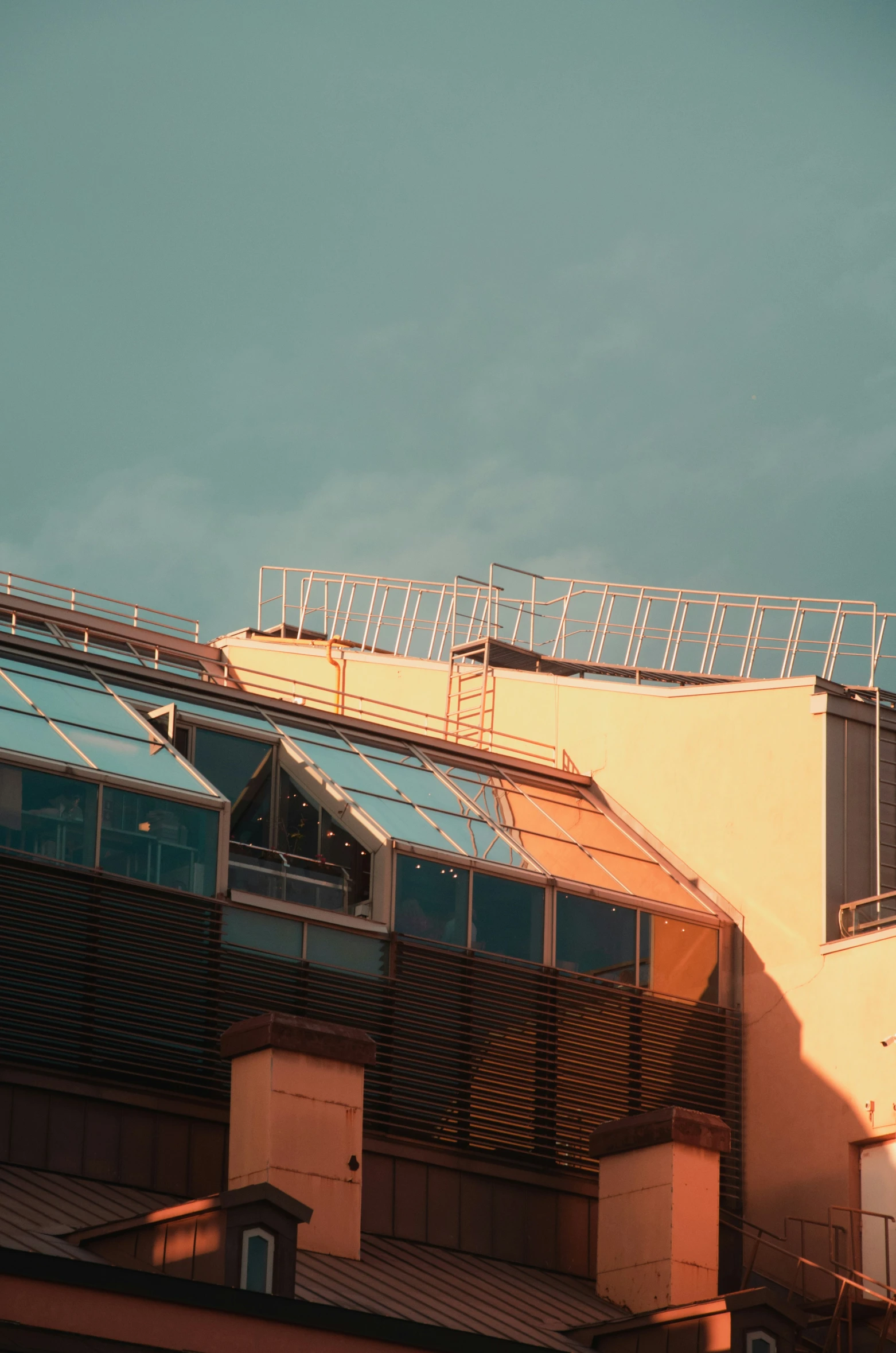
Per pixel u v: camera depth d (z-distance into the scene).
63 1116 32.50
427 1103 36.03
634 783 44.59
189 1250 28.06
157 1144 33.22
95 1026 32.94
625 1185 35.56
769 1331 31.25
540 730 47.41
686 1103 39.38
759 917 41.12
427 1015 36.72
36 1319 24.53
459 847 39.56
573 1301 34.88
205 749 39.75
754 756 42.34
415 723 51.62
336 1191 32.00
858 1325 35.28
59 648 40.44
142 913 34.09
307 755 40.84
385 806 40.03
